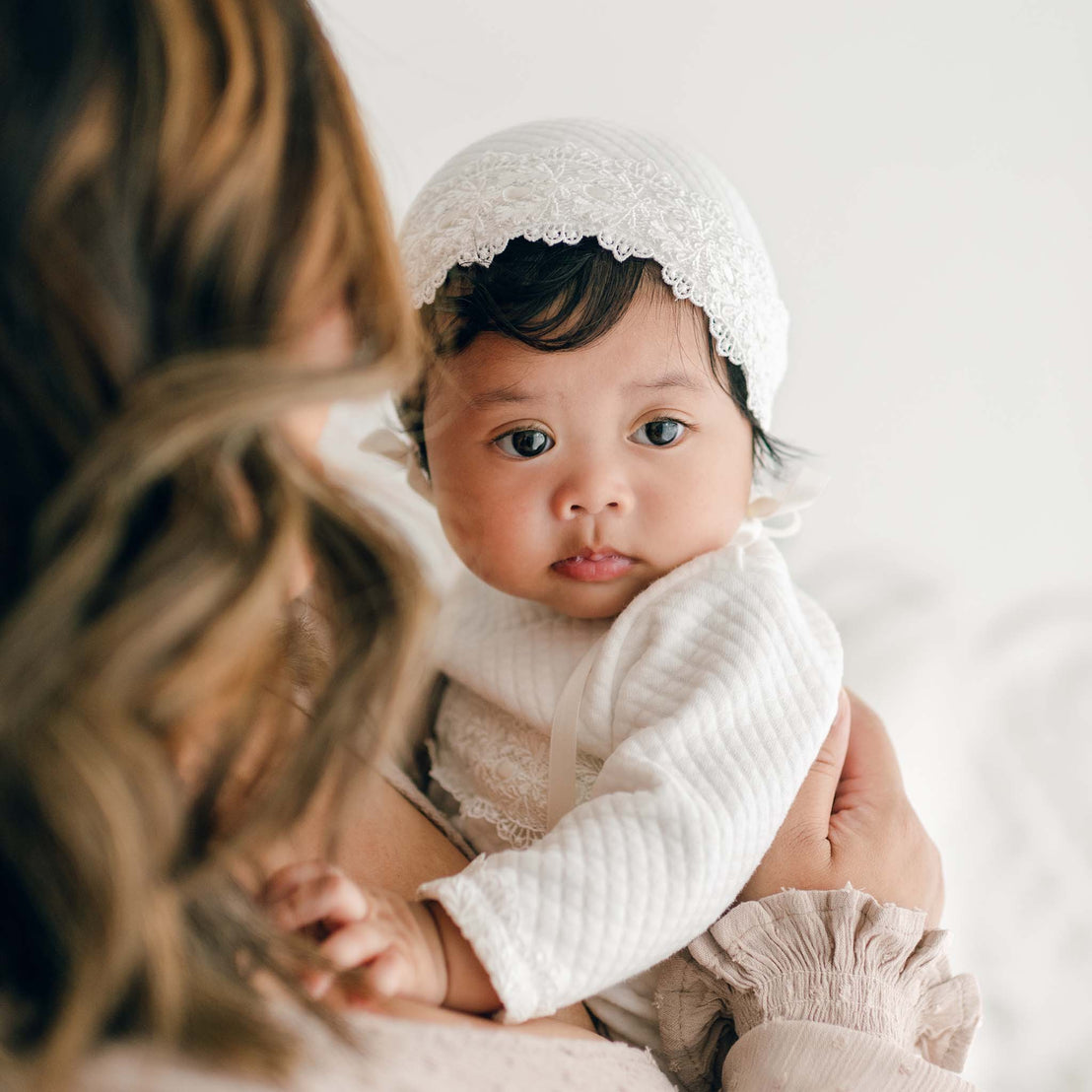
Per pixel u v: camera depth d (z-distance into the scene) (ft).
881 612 5.35
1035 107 5.96
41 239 1.33
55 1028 1.30
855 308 6.08
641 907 2.34
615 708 2.95
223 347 1.45
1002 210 6.01
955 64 5.93
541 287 2.94
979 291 6.05
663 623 2.98
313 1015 1.63
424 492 3.42
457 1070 1.81
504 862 2.33
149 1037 1.41
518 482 3.00
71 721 1.31
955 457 6.07
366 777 1.86
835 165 6.02
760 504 3.48
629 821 2.46
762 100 5.99
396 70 5.64
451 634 3.31
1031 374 6.05
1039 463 6.04
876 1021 2.56
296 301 1.52
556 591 3.12
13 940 1.40
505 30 5.79
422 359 2.71
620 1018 2.93
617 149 3.12
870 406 6.09
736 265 3.10
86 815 1.30
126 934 1.32
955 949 4.30
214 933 1.58
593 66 5.90
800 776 2.77
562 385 2.94
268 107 1.49
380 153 2.37
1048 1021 4.21
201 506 1.41
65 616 1.32
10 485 1.37
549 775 3.01
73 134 1.34
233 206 1.44
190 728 1.53
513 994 2.14
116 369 1.38
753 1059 2.54
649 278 2.99
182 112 1.41
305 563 1.75
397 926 2.15
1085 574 5.92
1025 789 4.76
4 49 1.37
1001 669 5.26
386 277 1.68
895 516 6.02
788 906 2.74
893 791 3.19
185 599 1.36
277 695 1.78
